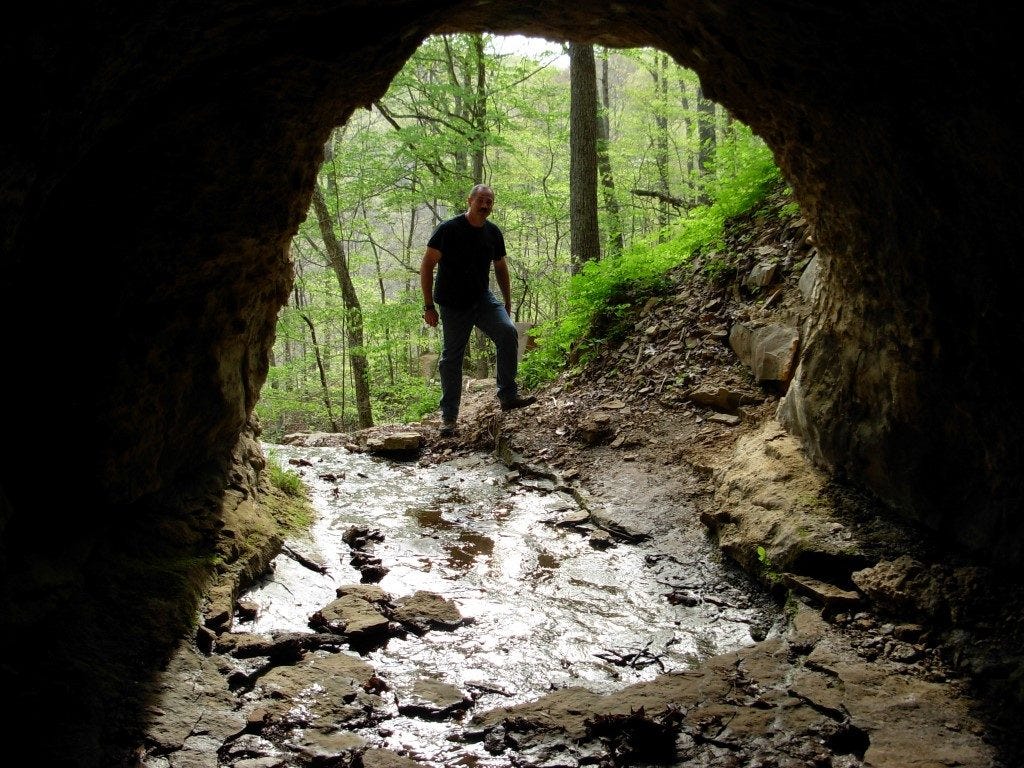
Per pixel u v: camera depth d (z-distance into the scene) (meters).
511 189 18.05
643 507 5.32
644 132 19.55
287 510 5.19
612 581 4.38
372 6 2.97
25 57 1.88
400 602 3.96
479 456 7.15
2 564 2.74
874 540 3.84
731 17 3.04
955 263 3.09
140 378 3.45
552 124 18.23
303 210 4.19
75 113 2.28
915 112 2.69
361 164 14.95
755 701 2.97
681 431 6.11
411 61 14.23
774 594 3.99
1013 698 2.77
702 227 8.19
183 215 3.33
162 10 2.18
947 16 2.13
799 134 3.65
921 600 3.34
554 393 7.80
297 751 2.68
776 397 5.78
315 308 16.91
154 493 3.87
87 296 3.14
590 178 10.96
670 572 4.48
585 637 3.70
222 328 4.04
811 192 4.02
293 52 3.01
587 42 4.18
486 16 3.72
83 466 3.29
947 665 3.09
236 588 3.80
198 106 2.97
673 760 2.66
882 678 3.02
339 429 20.27
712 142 16.27
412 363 21.84
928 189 2.96
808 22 2.68
